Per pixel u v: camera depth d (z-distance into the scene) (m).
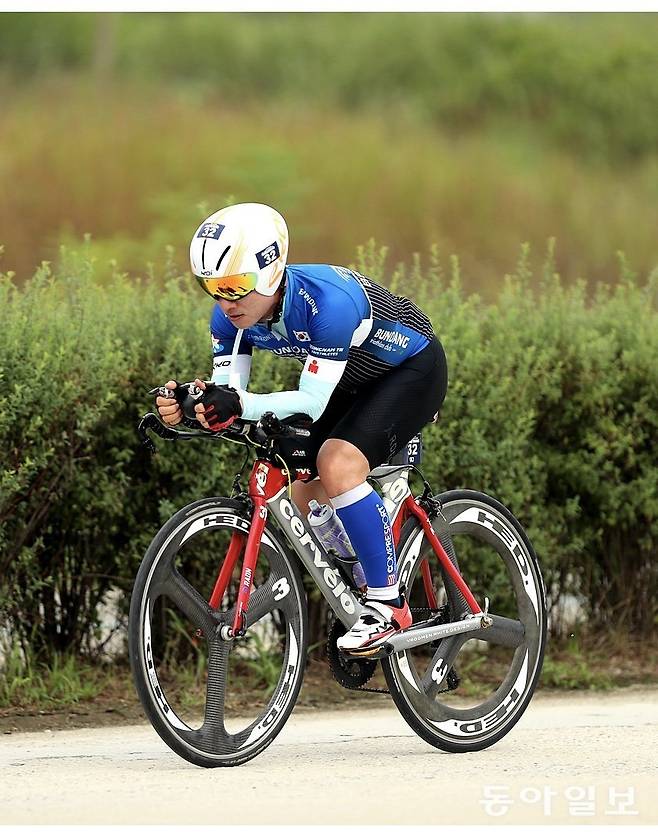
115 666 21.94
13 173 53.97
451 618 17.77
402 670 17.05
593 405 23.92
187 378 21.28
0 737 18.73
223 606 21.91
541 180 64.75
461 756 17.00
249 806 13.96
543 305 24.66
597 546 24.69
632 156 75.25
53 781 15.09
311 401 15.59
